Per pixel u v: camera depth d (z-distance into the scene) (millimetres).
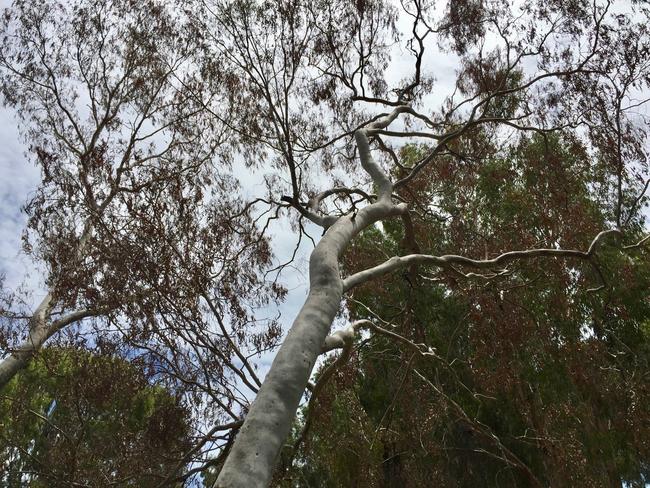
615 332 17312
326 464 14750
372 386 18391
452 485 18172
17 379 15883
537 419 16281
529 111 14461
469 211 16234
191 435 11164
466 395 18016
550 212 15203
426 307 17594
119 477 11070
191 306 10961
